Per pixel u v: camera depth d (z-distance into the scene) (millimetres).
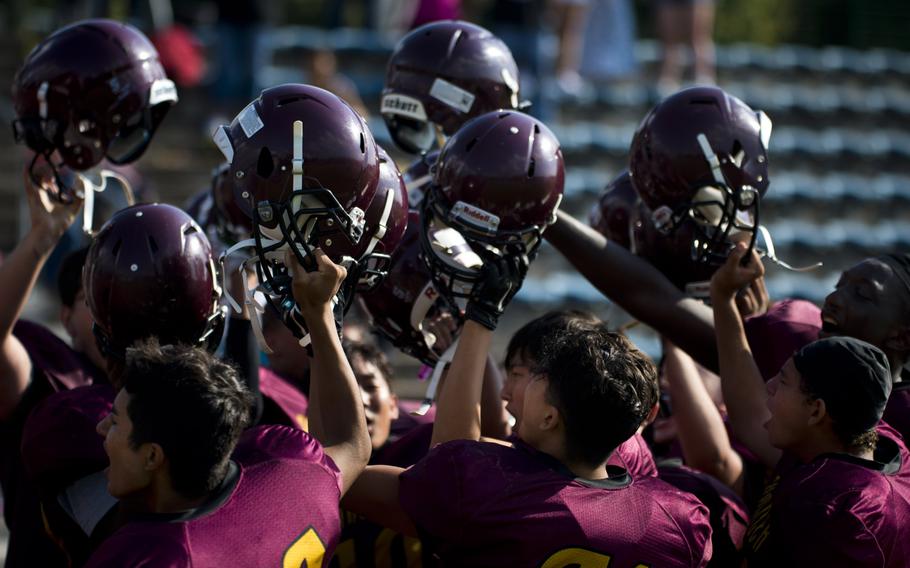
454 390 5664
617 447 5961
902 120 27391
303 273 5211
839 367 5742
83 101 6453
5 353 6250
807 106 26984
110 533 5430
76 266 6789
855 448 5820
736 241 6504
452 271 5879
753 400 6375
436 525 5211
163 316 5512
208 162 20984
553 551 5098
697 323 6727
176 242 5539
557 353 5383
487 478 5203
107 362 5797
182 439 4637
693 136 6340
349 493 5457
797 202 24156
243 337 6484
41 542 6363
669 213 6562
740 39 38219
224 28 19922
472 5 26500
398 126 7328
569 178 23141
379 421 7258
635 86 26609
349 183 5375
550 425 5336
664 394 7840
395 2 25578
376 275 5941
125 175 16422
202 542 4562
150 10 20453
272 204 5301
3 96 21984
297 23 38656
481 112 6789
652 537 5242
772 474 7027
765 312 7258
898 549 5609
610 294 6848
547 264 20828
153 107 6961
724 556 6562
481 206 5797
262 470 4918
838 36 38188
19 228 19812
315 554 4852
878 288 6457
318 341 5285
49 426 5645
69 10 20328
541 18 22062
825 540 5531
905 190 25281
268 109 5410
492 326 5766
